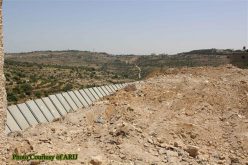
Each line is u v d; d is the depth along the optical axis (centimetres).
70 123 1249
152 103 1620
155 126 1279
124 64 15350
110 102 1583
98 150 959
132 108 1454
